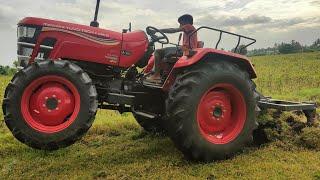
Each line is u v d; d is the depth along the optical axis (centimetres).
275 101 653
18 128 477
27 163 532
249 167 489
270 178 450
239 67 554
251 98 546
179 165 510
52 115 491
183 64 514
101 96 561
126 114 874
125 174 474
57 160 543
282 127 596
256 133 605
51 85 496
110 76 566
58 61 491
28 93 485
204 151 510
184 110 496
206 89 513
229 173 475
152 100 582
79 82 489
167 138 654
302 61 5003
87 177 469
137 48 562
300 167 486
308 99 1143
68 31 531
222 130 545
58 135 482
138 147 600
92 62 546
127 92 570
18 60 539
